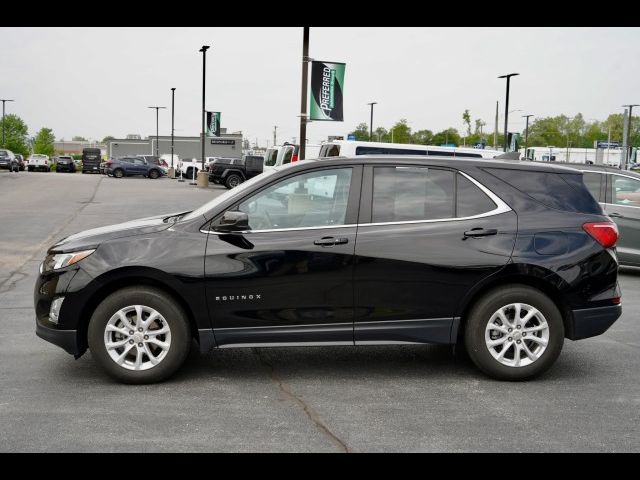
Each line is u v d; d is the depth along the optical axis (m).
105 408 4.77
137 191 31.88
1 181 36.25
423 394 5.15
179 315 5.25
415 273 5.31
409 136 77.94
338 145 19.91
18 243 14.32
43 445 4.12
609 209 11.16
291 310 5.29
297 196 5.41
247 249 5.25
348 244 5.29
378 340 5.36
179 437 4.26
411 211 5.44
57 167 65.38
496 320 5.44
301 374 5.64
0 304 8.55
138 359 5.27
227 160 38.22
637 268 12.59
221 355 6.19
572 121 119.25
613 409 4.85
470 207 5.48
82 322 5.34
